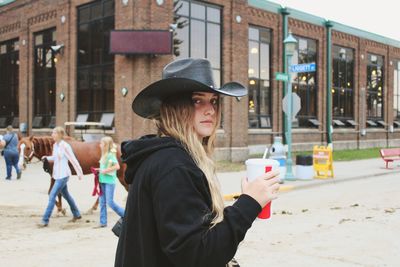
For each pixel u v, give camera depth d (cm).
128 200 193
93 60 2380
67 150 960
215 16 2441
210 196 186
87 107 2425
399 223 934
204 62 203
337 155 3030
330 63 3409
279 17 2994
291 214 1069
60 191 975
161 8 2150
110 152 930
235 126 2500
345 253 703
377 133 4016
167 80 190
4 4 3091
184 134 197
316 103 3341
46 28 2716
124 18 2153
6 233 866
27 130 2869
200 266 167
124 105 2150
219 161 2388
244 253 701
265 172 197
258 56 2884
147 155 188
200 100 202
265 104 2928
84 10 2434
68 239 813
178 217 170
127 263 187
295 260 663
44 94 2783
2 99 3181
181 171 176
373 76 4009
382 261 659
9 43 3112
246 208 177
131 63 2125
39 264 646
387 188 1602
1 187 1516
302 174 1756
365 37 3838
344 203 1261
